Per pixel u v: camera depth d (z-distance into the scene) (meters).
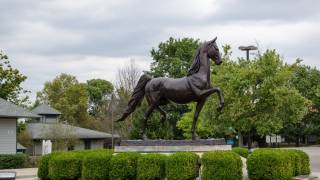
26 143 48.97
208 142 17.53
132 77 64.81
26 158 35.50
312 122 71.12
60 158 17.38
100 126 75.62
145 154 16.47
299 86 68.06
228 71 35.28
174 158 15.69
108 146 61.78
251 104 33.94
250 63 35.09
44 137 48.84
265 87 33.25
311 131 70.50
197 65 17.39
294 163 17.80
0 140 37.72
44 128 51.06
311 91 68.19
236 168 15.23
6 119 38.34
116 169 16.27
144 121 18.31
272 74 33.84
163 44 60.28
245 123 34.06
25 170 29.92
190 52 58.56
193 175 15.63
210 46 17.41
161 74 58.47
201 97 17.33
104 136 55.06
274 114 33.69
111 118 65.12
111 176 16.36
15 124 39.06
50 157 18.42
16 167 34.56
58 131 48.84
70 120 77.44
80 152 18.41
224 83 34.25
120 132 57.09
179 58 58.31
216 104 34.00
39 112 59.50
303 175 18.33
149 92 18.03
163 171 16.14
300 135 72.19
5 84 46.16
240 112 33.75
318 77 69.75
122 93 64.06
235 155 15.50
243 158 19.33
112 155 16.83
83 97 83.69
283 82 34.03
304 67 69.62
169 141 17.77
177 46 59.44
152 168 15.93
